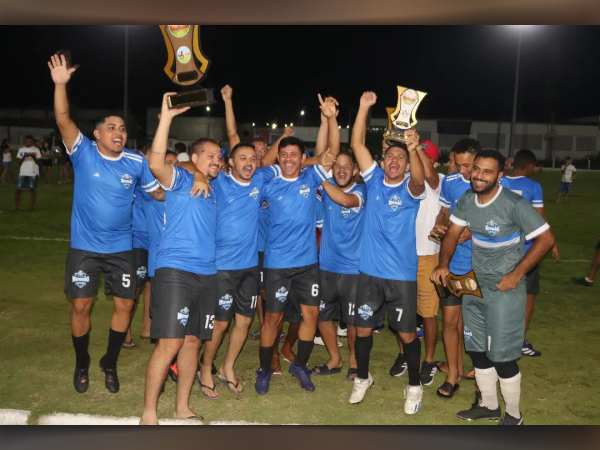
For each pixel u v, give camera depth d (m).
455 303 4.37
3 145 19.95
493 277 3.68
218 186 4.26
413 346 4.06
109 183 4.07
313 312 4.46
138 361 4.95
